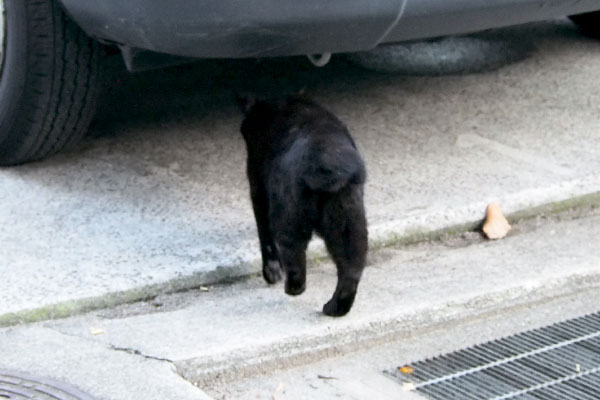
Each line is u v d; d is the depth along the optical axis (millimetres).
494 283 7629
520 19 8898
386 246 8266
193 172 9344
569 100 10984
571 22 13578
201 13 7219
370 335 7043
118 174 9312
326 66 12031
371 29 7672
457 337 7246
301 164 6477
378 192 8852
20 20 8617
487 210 8586
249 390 6504
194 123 10477
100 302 7227
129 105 10984
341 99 11055
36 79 8797
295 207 6594
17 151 9281
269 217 7070
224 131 10266
